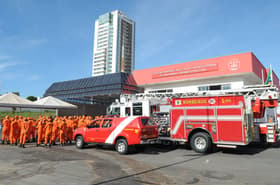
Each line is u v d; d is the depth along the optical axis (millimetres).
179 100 10578
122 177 5867
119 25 160625
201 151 9719
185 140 10188
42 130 12336
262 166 7176
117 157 8922
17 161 7965
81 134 11234
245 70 18422
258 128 10664
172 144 12219
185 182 5422
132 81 25906
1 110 26234
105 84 26859
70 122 13805
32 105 20094
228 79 20172
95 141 10586
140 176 5984
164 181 5512
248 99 10062
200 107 9938
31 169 6727
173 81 22719
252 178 5766
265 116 11641
